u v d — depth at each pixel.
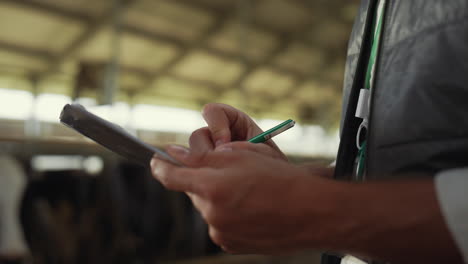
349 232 0.34
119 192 2.67
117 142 0.42
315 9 6.97
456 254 0.32
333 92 8.34
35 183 2.36
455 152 0.41
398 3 0.51
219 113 0.65
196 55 6.79
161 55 6.52
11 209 2.12
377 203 0.34
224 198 0.35
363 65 0.61
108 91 4.02
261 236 0.37
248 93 7.76
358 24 0.68
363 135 0.59
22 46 5.39
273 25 7.03
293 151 3.95
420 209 0.33
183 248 2.88
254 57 7.37
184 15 6.07
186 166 0.39
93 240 2.58
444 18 0.44
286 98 8.34
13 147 2.33
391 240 0.33
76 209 2.58
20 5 4.84
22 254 2.12
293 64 7.89
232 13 6.39
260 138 0.64
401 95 0.47
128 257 2.66
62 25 5.34
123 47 5.90
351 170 0.62
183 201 2.93
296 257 3.08
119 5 5.29
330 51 7.98
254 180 0.35
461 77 0.41
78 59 5.71
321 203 0.34
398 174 0.46
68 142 2.43
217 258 2.92
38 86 5.78
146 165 0.42
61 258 2.41
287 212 0.34
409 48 0.48
